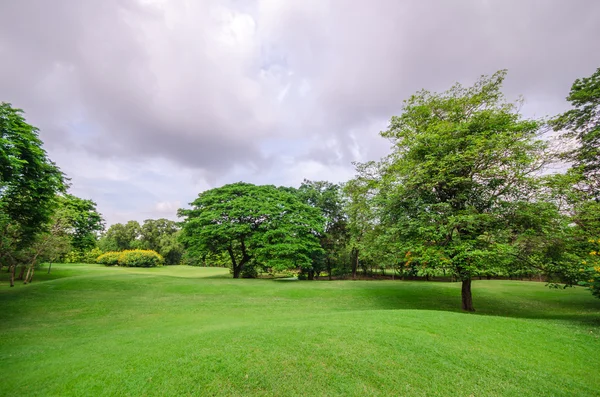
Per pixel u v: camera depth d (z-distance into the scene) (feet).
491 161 44.45
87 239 113.09
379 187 54.65
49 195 50.26
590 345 25.66
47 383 16.98
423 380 17.20
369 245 59.88
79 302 48.83
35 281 84.43
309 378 16.71
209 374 16.90
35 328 35.17
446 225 42.57
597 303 58.65
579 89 62.80
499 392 16.56
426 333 25.12
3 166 38.60
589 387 18.10
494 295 65.67
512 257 42.80
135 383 16.19
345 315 32.71
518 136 42.63
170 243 190.49
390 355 19.97
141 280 69.36
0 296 50.49
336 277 122.01
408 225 48.85
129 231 189.47
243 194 99.60
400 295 60.80
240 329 25.85
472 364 19.71
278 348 20.38
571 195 40.24
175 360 18.75
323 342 21.59
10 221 50.11
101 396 15.14
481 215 41.14
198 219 86.58
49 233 64.75
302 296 58.03
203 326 32.58
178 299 53.57
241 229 82.89
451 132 47.37
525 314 48.08
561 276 42.52
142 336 27.91
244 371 17.19
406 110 57.52
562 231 40.65
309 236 90.53
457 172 47.09
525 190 43.29
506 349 23.34
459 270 44.57
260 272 122.62
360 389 15.90
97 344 25.70
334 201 110.32
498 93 50.44
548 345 25.05
